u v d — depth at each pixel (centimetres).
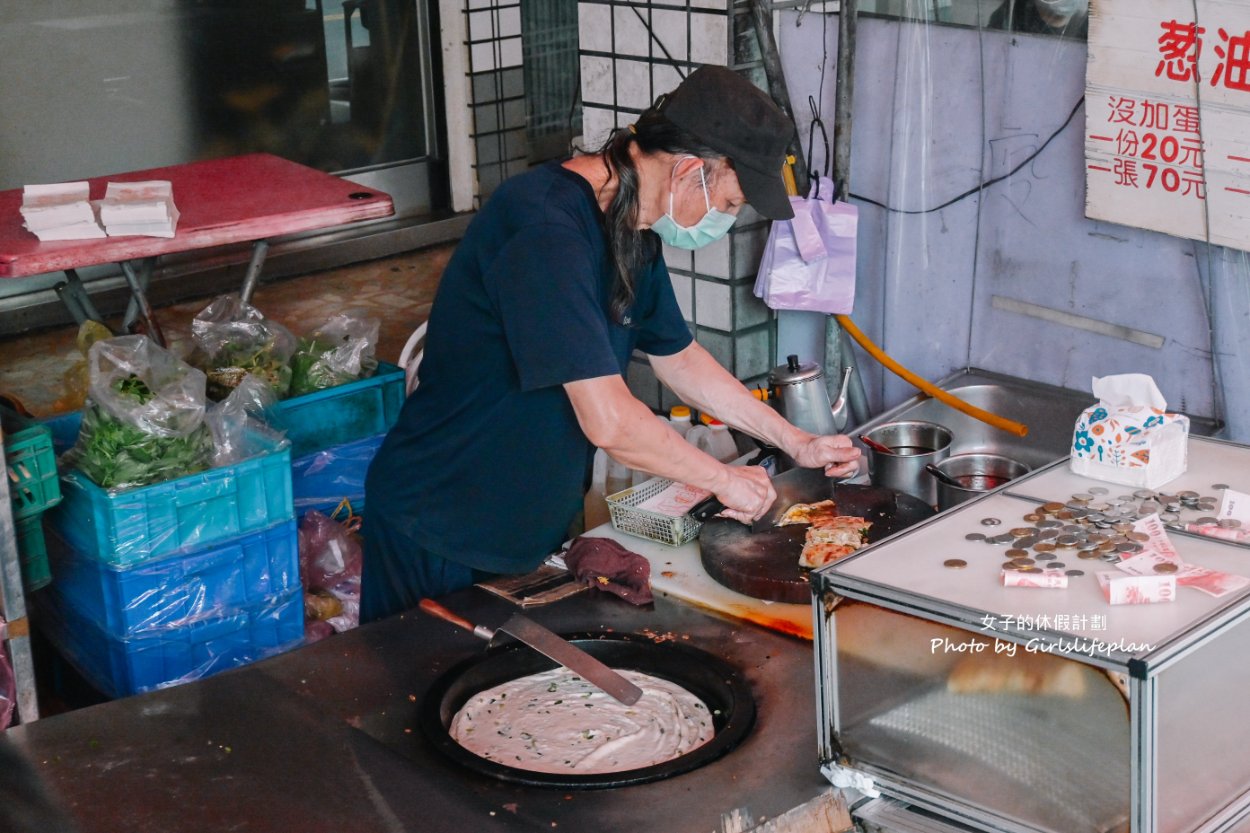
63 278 485
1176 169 224
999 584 135
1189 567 134
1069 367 259
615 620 188
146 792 147
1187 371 240
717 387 216
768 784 146
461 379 193
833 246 270
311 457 287
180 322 484
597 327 172
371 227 562
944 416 269
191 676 249
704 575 202
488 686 176
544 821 140
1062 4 237
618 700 158
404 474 206
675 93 173
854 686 141
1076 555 141
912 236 275
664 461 181
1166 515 151
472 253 183
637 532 219
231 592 250
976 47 252
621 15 285
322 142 541
